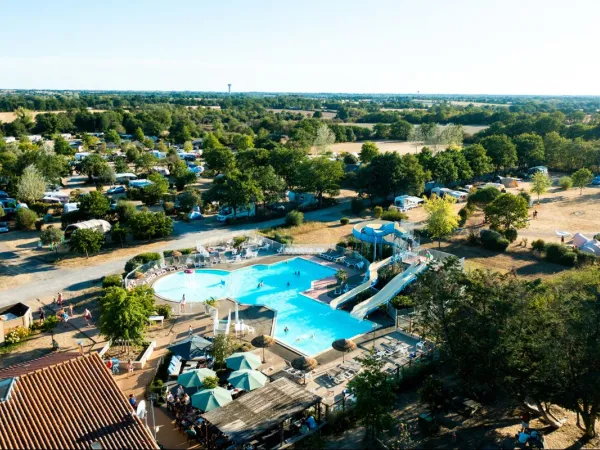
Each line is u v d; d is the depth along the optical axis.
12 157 119.38
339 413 32.56
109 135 175.75
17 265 63.75
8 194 99.81
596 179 116.50
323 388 37.28
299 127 184.38
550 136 133.50
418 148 172.25
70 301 53.03
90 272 61.53
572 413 32.94
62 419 25.03
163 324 48.34
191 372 35.16
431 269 35.47
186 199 88.50
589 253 63.09
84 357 28.95
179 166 121.44
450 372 36.06
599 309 26.11
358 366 40.38
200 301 54.41
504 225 75.25
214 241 73.19
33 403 25.47
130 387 37.12
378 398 30.19
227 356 40.12
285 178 105.94
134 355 41.84
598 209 90.44
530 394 28.66
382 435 30.89
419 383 37.31
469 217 85.75
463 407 32.50
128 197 100.25
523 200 72.06
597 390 26.12
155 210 91.00
